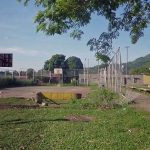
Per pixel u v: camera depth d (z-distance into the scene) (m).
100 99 23.97
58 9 10.62
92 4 10.43
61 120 16.70
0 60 19.61
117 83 29.78
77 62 109.38
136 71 83.25
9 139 12.25
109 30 12.77
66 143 11.64
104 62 13.19
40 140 12.13
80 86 64.12
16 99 28.89
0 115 18.56
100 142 11.71
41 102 26.41
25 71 77.31
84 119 17.23
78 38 12.54
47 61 107.88
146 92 37.53
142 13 12.28
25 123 15.71
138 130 13.76
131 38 13.16
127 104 23.70
